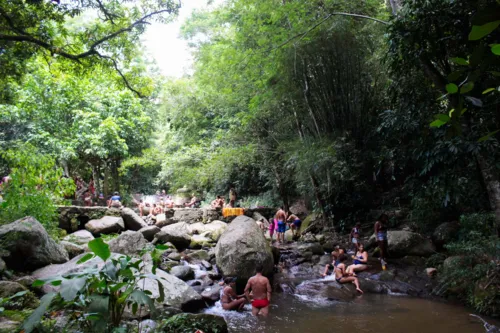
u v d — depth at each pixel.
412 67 7.07
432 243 9.60
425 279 8.32
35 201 7.71
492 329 5.69
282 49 11.01
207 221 13.77
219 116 18.77
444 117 1.17
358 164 11.77
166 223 13.03
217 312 6.80
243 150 14.13
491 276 6.65
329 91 11.92
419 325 5.97
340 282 8.62
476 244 7.27
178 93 18.61
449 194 8.51
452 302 7.19
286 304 7.38
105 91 17.72
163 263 8.42
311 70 11.63
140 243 8.35
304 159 11.51
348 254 10.45
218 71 14.34
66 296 3.00
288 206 15.04
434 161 8.05
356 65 11.49
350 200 12.70
